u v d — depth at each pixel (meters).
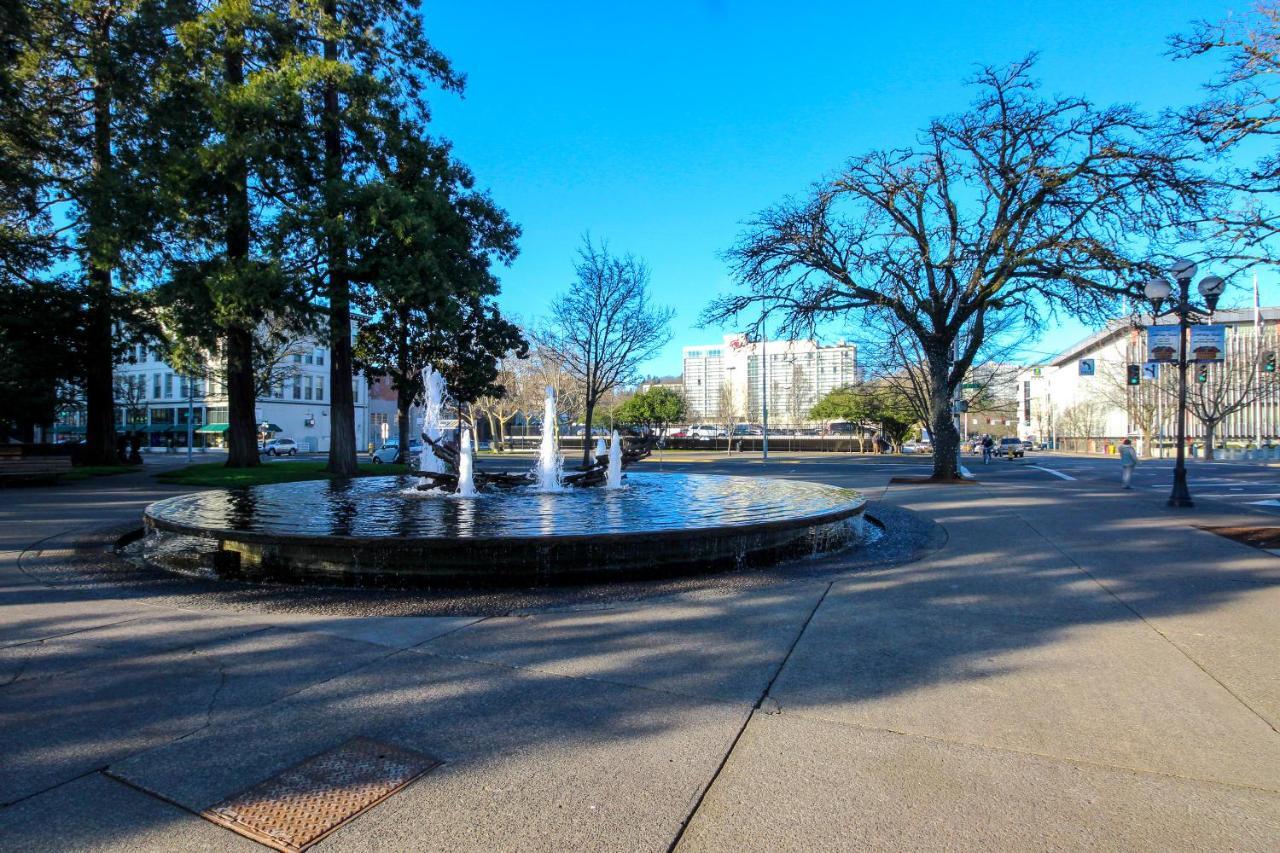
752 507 10.98
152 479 22.47
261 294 19.97
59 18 20.94
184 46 21.81
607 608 6.40
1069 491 18.03
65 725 3.80
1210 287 12.92
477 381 33.25
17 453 20.08
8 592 6.92
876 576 7.73
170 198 20.44
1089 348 81.56
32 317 27.31
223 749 3.54
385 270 21.70
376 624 5.85
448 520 9.21
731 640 5.40
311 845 2.74
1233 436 71.19
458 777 3.28
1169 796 3.14
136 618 5.98
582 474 16.52
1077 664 4.84
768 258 21.78
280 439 67.81
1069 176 17.75
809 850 2.74
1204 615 6.07
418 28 25.36
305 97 22.05
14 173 21.41
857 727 3.84
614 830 2.87
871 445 66.06
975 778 3.29
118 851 2.70
